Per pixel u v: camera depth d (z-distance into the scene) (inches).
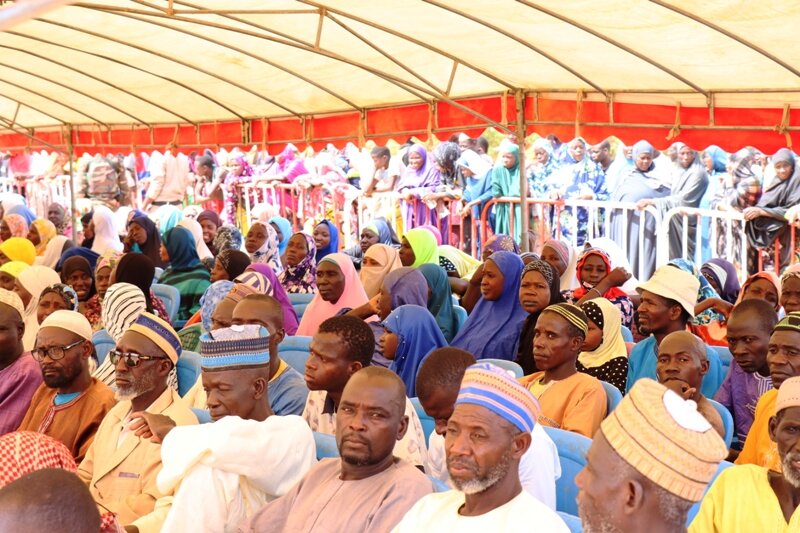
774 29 258.2
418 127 426.0
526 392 114.7
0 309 215.9
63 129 658.2
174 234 383.9
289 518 135.6
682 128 327.9
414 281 277.1
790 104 298.2
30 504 87.0
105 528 122.5
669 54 298.4
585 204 459.2
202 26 378.0
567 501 153.6
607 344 227.5
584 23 291.3
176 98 525.0
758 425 165.9
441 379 151.2
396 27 338.6
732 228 422.3
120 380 172.4
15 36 425.4
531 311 246.1
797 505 121.0
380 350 236.8
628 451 92.0
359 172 563.5
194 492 138.2
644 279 446.9
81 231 698.2
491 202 482.0
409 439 156.3
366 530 127.8
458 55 358.0
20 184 781.3
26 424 204.4
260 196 621.9
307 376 176.2
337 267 296.2
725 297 331.6
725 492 124.8
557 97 367.2
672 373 179.6
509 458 112.7
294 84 450.9
